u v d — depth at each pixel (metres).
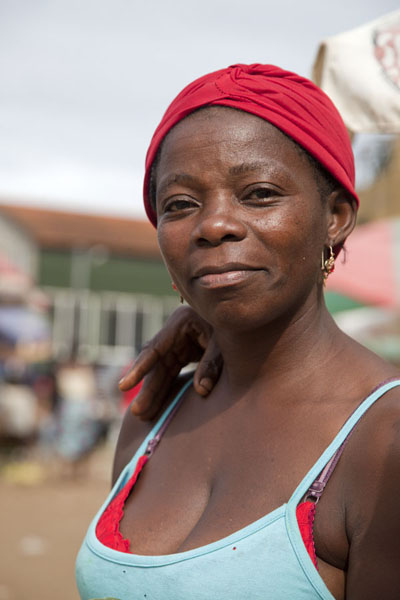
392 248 6.27
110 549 1.30
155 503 1.38
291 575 1.11
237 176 1.23
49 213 21.38
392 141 6.34
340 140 1.31
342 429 1.17
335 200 1.34
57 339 20.75
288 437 1.25
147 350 1.64
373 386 1.22
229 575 1.14
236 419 1.37
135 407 1.60
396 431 1.09
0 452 12.78
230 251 1.21
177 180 1.28
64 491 10.29
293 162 1.24
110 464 12.82
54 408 12.07
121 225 21.92
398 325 6.17
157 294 21.83
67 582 5.40
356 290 6.35
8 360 13.86
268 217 1.22
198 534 1.22
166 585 1.19
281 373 1.32
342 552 1.12
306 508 1.13
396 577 1.05
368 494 1.09
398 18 1.72
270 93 1.25
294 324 1.31
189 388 1.61
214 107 1.28
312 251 1.26
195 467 1.38
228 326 1.26
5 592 5.05
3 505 8.95
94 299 21.23
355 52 1.74
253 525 1.15
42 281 20.75
